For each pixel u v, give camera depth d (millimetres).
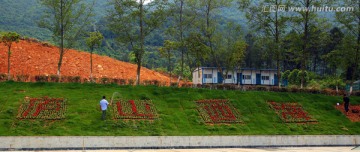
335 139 41844
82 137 35969
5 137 34531
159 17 56375
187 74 89375
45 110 41906
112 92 48344
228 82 75375
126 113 43250
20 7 158000
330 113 49656
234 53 60062
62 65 63688
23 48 66812
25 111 41312
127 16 55625
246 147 39312
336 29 84062
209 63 93375
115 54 114438
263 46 62438
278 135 40844
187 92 50656
